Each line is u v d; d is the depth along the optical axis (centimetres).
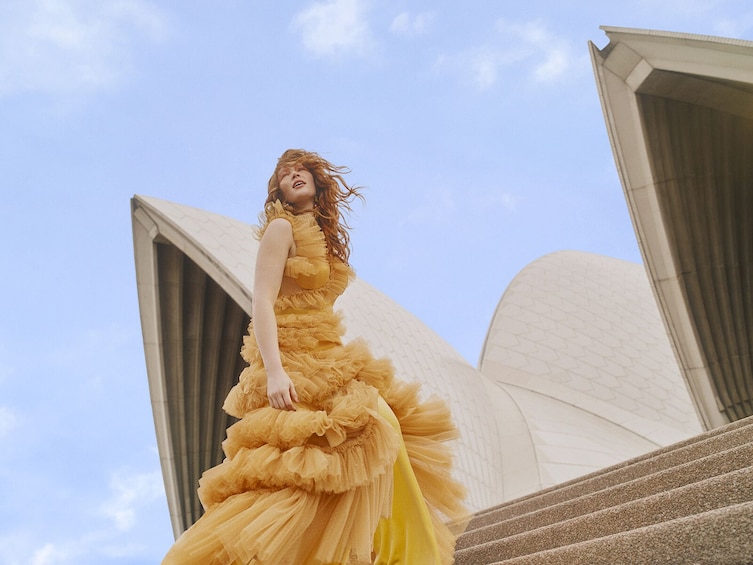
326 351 258
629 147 1348
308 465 225
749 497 230
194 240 1590
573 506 373
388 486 234
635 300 2927
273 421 238
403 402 271
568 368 2634
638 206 1400
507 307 2927
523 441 2083
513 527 410
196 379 1911
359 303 2075
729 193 1445
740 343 1520
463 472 1841
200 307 1878
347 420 233
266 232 267
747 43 1043
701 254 1459
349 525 226
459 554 347
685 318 1457
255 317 250
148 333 1828
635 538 203
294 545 222
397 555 249
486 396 2298
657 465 405
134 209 1727
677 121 1327
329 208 296
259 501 225
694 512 247
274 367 241
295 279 268
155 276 1778
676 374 2598
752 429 349
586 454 2031
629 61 1250
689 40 1124
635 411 2458
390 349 1977
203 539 218
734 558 172
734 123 1341
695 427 2378
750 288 1500
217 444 1988
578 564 223
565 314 2859
